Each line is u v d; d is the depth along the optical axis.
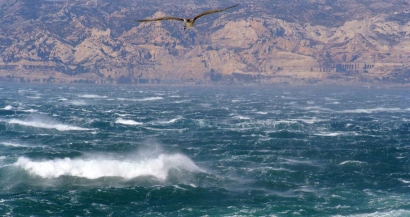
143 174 110.06
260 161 129.75
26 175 107.44
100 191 99.81
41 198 96.50
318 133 182.00
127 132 180.25
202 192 101.81
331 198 99.88
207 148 146.12
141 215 90.88
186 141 160.50
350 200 99.12
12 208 91.38
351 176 115.81
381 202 97.81
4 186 102.38
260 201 97.62
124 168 110.25
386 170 123.75
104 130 182.25
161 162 115.38
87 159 129.50
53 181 105.31
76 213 91.00
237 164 125.44
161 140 162.62
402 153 144.50
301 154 140.12
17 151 135.75
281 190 104.69
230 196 100.19
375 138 174.50
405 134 185.12
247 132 180.38
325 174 117.00
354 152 142.88
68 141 156.88
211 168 120.00
